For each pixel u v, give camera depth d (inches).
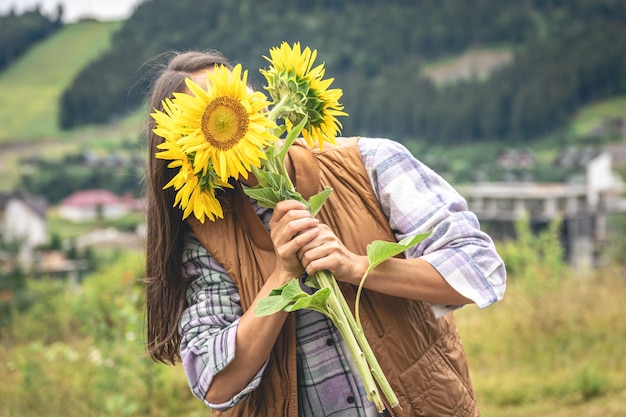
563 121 5669.3
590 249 2038.6
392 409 72.7
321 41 7716.5
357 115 5984.3
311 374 74.9
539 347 303.7
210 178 69.0
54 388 267.3
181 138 65.7
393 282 70.7
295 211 68.6
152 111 76.2
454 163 5078.7
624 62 5910.4
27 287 493.0
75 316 394.9
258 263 74.0
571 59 5964.6
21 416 251.3
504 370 295.3
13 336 405.1
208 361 71.2
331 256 68.0
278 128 70.1
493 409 253.4
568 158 4726.9
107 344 267.0
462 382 78.0
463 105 5743.1
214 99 65.4
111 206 5191.9
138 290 278.5
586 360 283.0
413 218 74.7
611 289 353.4
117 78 7667.3
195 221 75.6
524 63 6151.6
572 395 257.0
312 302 66.3
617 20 7598.4
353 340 66.9
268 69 73.4
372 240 74.9
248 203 74.7
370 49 7623.0
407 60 7509.8
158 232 77.0
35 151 6884.8
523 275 416.8
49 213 5290.4
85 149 6791.3
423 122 5841.5
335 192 75.9
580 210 2482.8
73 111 7608.3
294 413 73.0
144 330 83.4
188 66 77.3
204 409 252.1
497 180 4520.2
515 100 5743.1
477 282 71.8
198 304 75.2
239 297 75.0
